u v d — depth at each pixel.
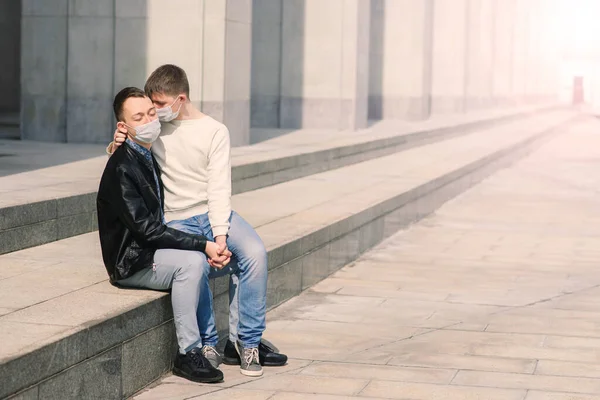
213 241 5.53
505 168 21.14
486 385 5.51
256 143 15.81
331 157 14.96
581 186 17.67
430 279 9.02
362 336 6.73
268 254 7.34
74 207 7.64
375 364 5.95
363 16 20.89
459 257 10.30
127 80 14.15
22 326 4.53
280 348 6.33
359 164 16.17
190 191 5.50
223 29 14.02
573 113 48.75
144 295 5.26
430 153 19.06
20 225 6.93
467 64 35.00
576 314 7.56
